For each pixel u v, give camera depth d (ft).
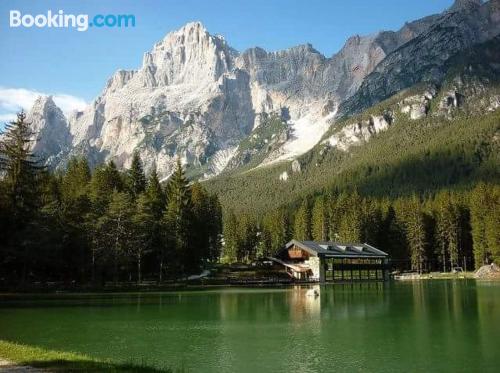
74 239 288.10
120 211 304.50
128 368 75.10
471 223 497.87
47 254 257.75
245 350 114.93
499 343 122.21
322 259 431.43
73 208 299.38
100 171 370.32
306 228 610.65
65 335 132.67
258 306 206.18
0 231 248.93
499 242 442.50
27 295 238.27
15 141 265.95
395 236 534.37
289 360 105.19
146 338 129.08
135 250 318.24
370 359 106.11
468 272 509.35
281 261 455.22
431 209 562.25
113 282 316.40
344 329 144.36
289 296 259.80
